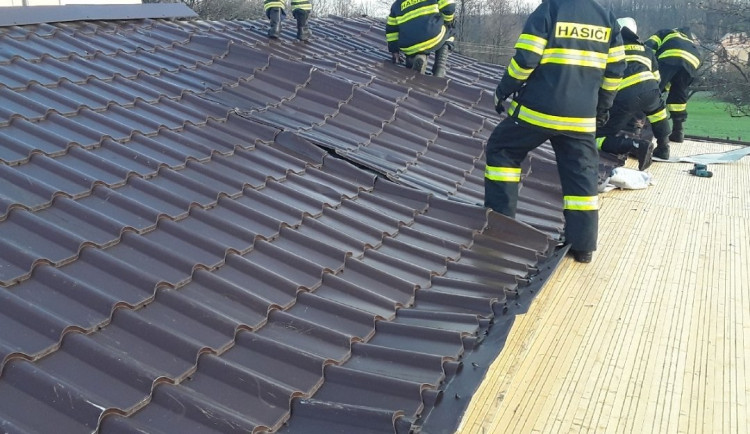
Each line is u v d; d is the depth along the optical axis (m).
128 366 2.58
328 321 3.30
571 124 4.70
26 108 4.93
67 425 2.29
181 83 6.59
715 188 7.07
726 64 32.25
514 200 5.11
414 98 7.62
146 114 5.49
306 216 4.33
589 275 4.85
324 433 2.50
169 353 2.76
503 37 38.66
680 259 5.17
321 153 5.45
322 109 6.50
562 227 5.30
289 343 3.04
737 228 5.83
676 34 9.44
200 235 3.72
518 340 3.86
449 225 4.74
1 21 6.85
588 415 3.33
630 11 34.19
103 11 8.21
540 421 3.27
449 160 6.16
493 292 3.81
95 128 4.92
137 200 4.03
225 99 6.34
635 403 3.44
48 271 3.07
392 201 5.04
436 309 3.64
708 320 4.27
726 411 3.39
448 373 2.92
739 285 4.76
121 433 2.30
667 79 9.29
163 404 2.49
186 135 5.29
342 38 10.85
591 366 3.74
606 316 4.29
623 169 7.09
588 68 4.64
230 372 2.70
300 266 3.72
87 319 2.84
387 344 3.18
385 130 6.39
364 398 2.73
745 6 30.89
